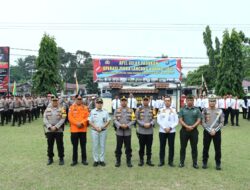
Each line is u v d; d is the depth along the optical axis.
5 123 24.86
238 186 8.62
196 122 10.72
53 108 11.07
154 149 14.12
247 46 55.72
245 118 30.52
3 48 34.53
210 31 54.78
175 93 29.92
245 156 12.60
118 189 8.27
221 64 33.38
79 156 12.41
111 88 28.41
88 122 11.01
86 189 8.24
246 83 65.69
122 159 11.97
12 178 9.21
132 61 28.62
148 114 11.00
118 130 10.88
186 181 9.05
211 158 12.25
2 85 34.50
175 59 28.59
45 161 11.45
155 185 8.65
